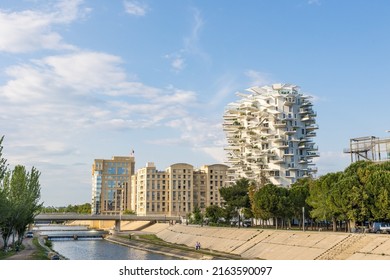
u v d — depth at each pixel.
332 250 87.94
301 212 136.12
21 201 105.38
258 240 116.00
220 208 176.38
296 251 96.31
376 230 104.25
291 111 198.00
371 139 148.88
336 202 100.00
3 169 73.50
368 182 96.38
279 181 188.88
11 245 118.00
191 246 143.50
